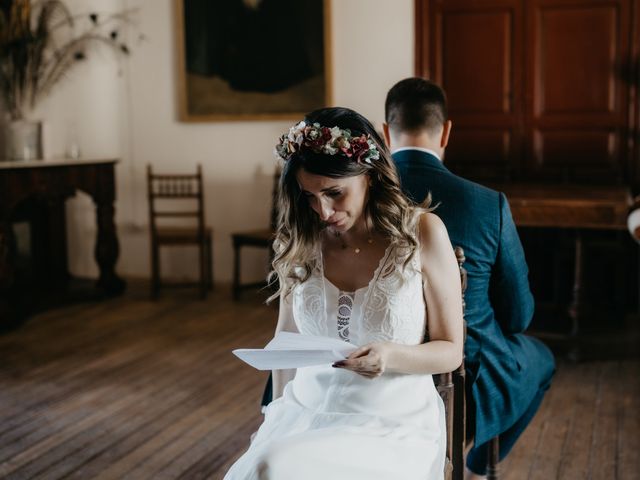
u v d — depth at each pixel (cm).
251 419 369
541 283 581
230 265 685
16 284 599
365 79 618
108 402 393
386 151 179
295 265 185
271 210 611
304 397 187
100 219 618
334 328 182
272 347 171
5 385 419
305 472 158
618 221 423
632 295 562
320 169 169
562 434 346
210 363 455
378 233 181
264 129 655
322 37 621
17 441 344
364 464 163
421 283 180
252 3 638
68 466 319
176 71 675
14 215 596
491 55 584
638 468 309
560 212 432
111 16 674
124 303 612
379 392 178
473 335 222
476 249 221
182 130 682
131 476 309
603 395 395
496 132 589
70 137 653
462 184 223
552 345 461
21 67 612
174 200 692
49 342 503
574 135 571
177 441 344
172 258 703
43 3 639
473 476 257
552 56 570
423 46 599
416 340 182
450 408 192
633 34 549
